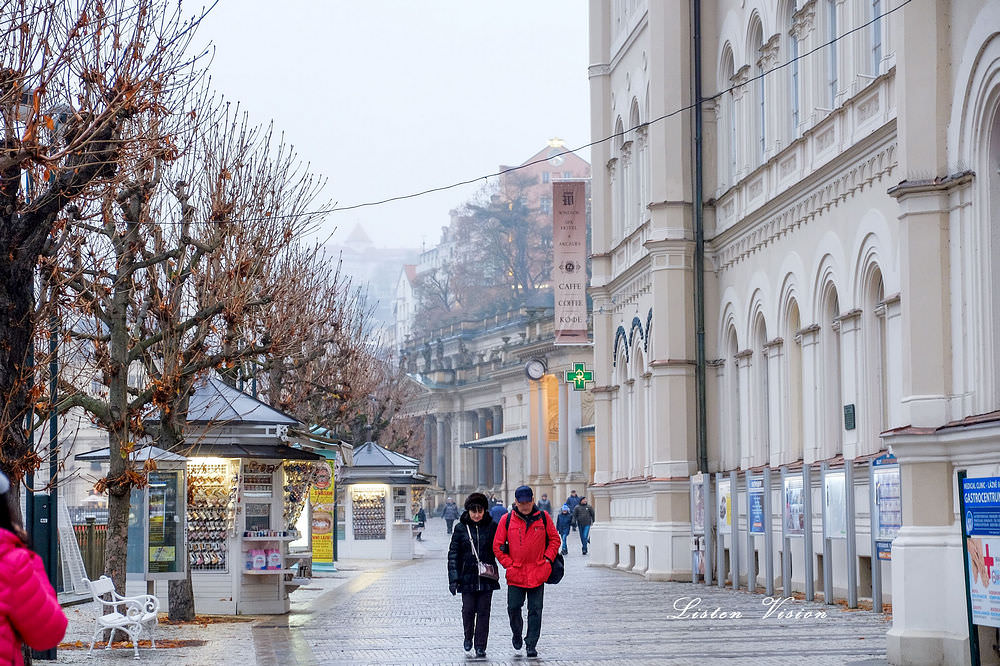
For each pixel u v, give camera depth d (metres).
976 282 17.38
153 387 23.41
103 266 23.80
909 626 17.22
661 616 25.58
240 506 27.83
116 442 22.78
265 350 26.42
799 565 30.11
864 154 26.52
